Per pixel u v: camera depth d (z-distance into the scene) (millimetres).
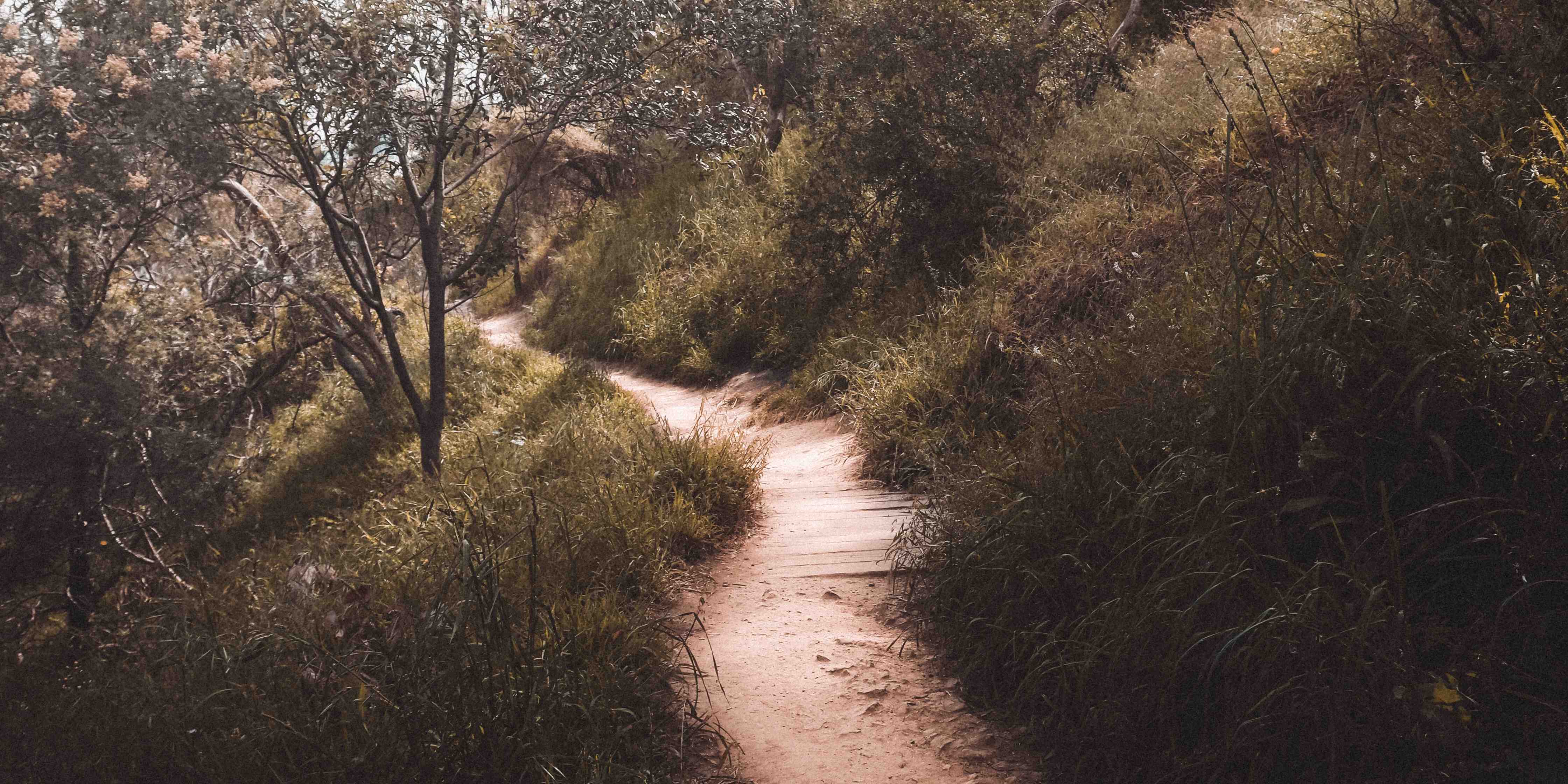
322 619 4004
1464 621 2674
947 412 7109
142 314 6953
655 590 4484
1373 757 2436
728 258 15211
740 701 3506
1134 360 4508
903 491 6500
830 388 9625
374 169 7703
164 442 6734
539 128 8438
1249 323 3639
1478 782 2309
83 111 5762
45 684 4031
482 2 7477
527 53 7512
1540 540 2615
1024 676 3381
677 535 5125
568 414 10234
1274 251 3908
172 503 6805
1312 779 2482
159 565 7043
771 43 9664
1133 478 3555
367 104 6891
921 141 10008
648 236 18531
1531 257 3256
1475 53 4906
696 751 3195
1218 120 7535
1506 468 2889
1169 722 2812
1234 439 3105
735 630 4148
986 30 10219
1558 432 2729
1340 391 3072
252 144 7281
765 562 5016
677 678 3672
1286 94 6934
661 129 8703
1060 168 9438
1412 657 2463
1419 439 2875
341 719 3004
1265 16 9164
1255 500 3027
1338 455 2883
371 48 6914
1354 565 2682
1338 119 6293
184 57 5969
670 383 14125
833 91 10570
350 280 8156
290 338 10562
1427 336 2971
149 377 6656
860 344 9578
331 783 2709
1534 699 2334
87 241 6324
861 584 4621
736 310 13703
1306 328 3207
